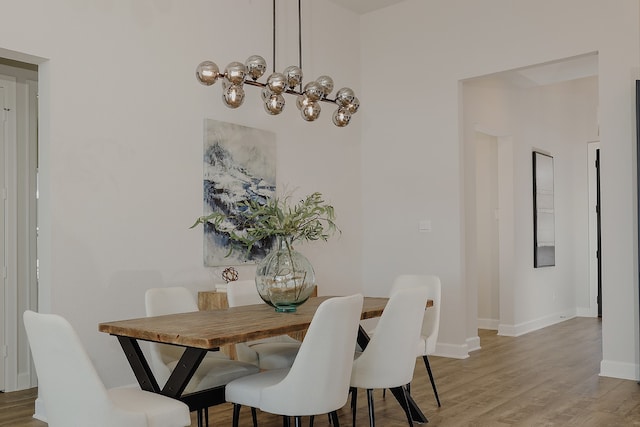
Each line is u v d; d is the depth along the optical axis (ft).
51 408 7.39
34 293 15.03
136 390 8.68
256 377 9.41
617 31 15.67
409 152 19.95
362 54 21.27
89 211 13.07
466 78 18.67
